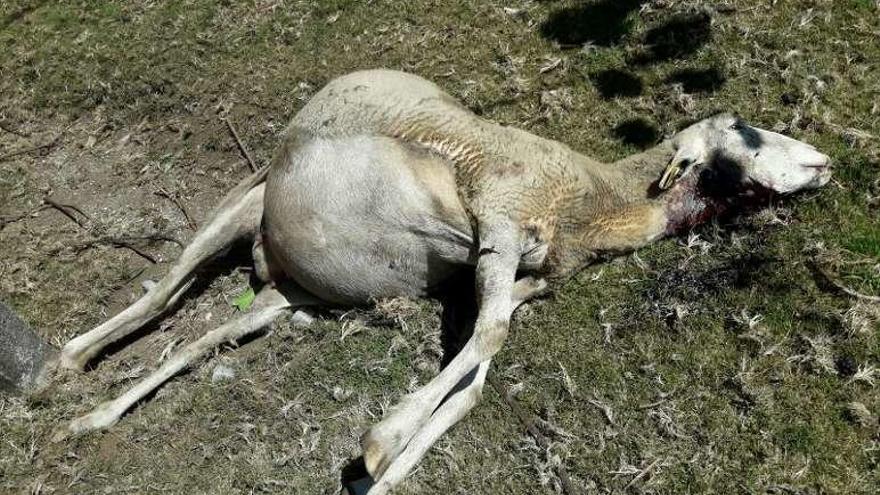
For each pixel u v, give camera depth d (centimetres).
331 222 191
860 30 242
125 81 262
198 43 268
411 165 189
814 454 179
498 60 253
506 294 183
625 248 206
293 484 183
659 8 255
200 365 201
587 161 202
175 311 214
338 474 183
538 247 192
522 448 185
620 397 190
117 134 255
